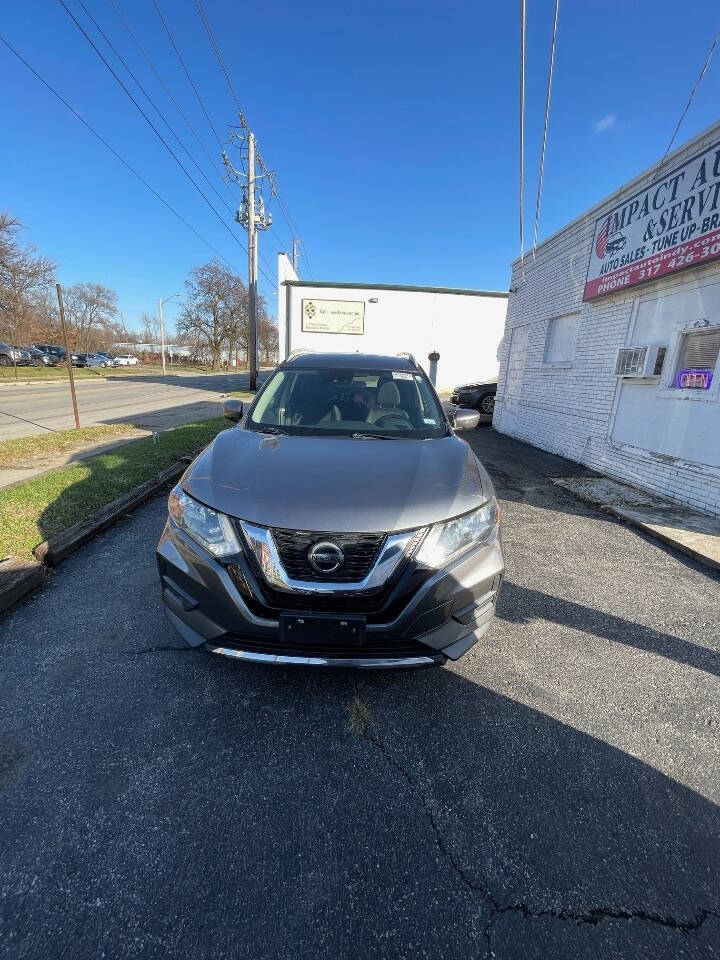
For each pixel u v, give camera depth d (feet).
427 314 73.87
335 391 11.25
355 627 6.45
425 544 6.73
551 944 4.48
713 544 13.96
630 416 21.33
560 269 28.09
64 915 4.61
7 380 78.33
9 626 9.30
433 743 6.85
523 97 15.96
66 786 5.99
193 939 4.45
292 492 7.01
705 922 4.70
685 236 17.31
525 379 33.35
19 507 14.35
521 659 8.82
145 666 8.22
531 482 21.77
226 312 174.81
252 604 6.66
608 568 12.84
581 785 6.26
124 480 17.74
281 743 6.76
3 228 105.19
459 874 5.11
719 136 15.71
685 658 9.02
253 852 5.27
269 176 76.23
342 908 4.75
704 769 6.56
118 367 178.60
